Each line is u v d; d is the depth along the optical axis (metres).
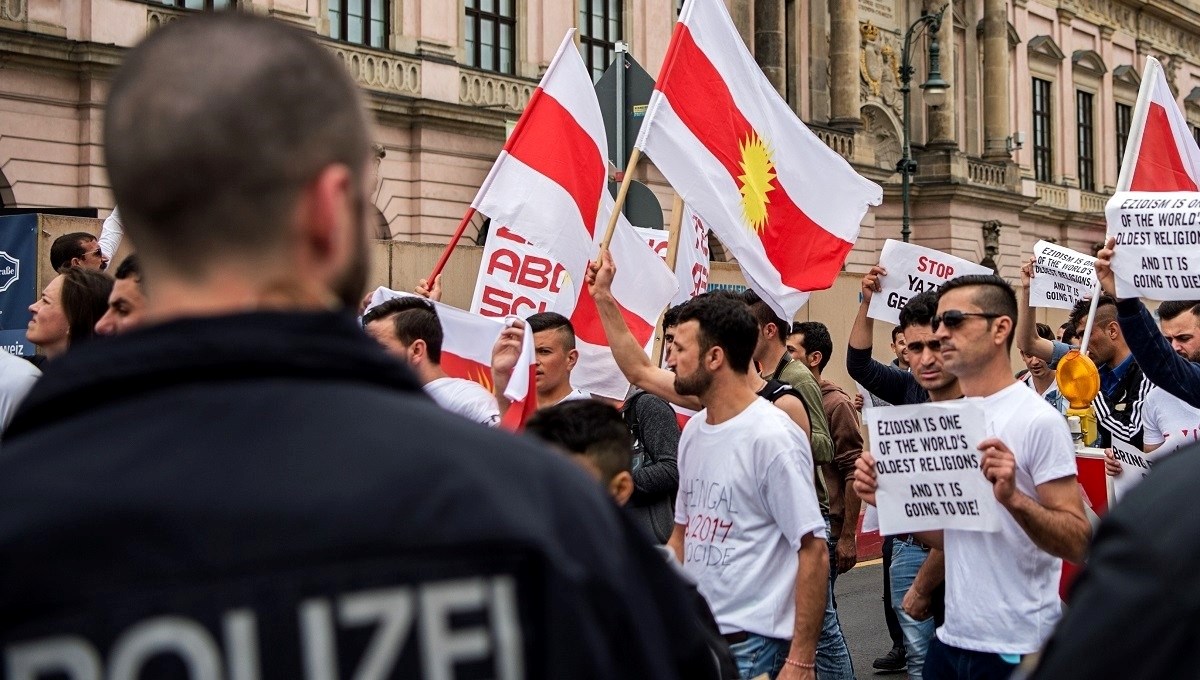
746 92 7.64
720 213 7.43
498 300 7.88
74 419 1.50
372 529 1.45
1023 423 4.77
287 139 1.59
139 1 22.45
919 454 4.79
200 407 1.49
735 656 4.99
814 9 40.06
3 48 20.48
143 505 1.42
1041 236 50.09
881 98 42.50
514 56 30.03
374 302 7.72
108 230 8.67
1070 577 5.04
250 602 1.40
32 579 1.38
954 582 4.91
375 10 27.03
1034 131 49.94
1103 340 8.51
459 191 28.27
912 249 8.97
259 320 1.54
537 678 1.47
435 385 6.02
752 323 5.20
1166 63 58.28
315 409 1.51
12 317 11.01
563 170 7.78
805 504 4.96
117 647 1.38
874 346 19.44
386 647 1.42
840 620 11.14
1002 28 46.75
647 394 6.32
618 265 8.01
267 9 24.64
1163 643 1.67
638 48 33.12
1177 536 1.70
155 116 1.55
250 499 1.44
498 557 1.47
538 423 4.07
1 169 20.80
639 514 6.11
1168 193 6.48
